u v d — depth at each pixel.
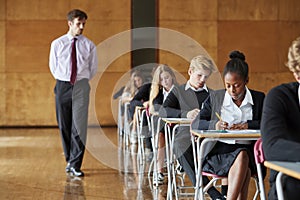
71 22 7.68
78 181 7.29
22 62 13.49
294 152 3.14
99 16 13.61
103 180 7.39
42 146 10.36
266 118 3.39
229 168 4.56
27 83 13.52
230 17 13.90
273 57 14.00
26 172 7.89
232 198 4.50
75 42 7.73
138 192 6.65
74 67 7.68
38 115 13.57
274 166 2.98
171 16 13.79
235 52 5.22
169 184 5.91
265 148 3.33
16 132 12.58
